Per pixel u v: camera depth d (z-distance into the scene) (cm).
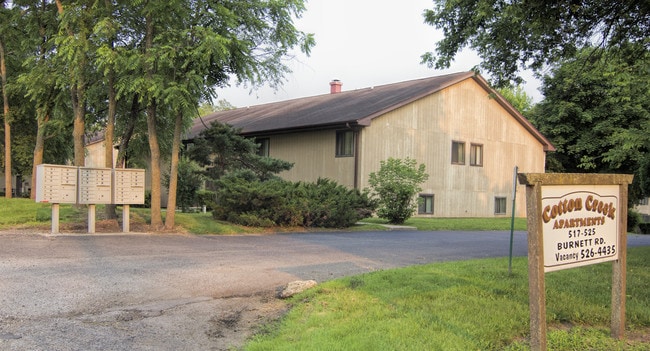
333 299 614
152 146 1316
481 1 1003
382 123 2161
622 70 1296
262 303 628
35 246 964
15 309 556
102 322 529
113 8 1277
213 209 1530
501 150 2653
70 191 1148
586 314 583
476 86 2539
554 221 459
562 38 1080
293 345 454
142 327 519
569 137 3108
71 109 1662
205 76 1267
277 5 1295
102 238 1113
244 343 481
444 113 2397
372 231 1584
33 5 1673
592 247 493
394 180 1808
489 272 793
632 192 2988
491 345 472
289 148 2427
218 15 1238
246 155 1975
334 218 1588
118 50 1202
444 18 1167
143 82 1175
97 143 3612
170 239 1162
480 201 2550
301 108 2786
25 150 2378
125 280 715
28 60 1462
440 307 580
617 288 521
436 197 2359
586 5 966
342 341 461
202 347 469
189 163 2200
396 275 755
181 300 629
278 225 1506
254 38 1342
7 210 1409
